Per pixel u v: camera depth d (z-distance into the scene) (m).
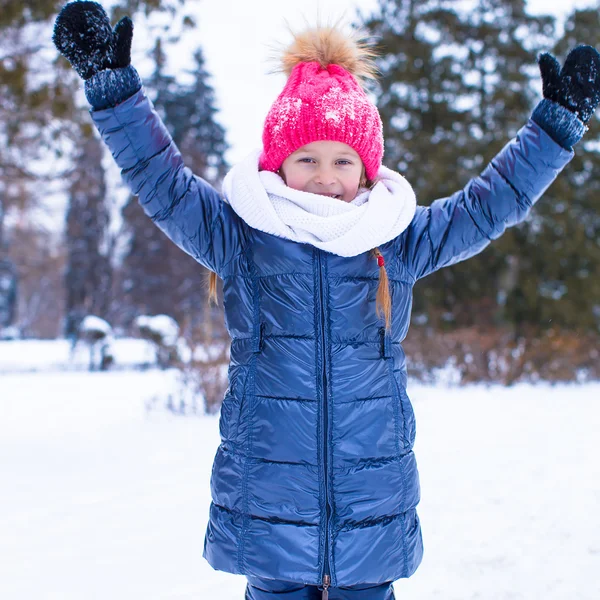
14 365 18.48
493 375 12.07
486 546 3.55
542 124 2.15
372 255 2.18
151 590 3.00
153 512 4.17
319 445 2.05
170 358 9.09
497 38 15.43
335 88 2.27
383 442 2.10
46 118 8.05
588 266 14.74
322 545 2.03
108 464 5.58
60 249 30.39
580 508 4.21
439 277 14.73
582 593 2.95
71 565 3.29
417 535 2.19
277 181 2.19
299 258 2.13
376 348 2.16
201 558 3.38
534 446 6.19
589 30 15.30
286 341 2.11
